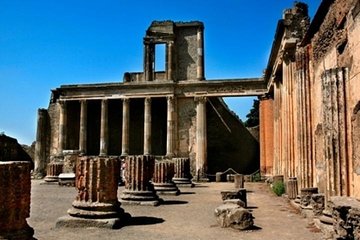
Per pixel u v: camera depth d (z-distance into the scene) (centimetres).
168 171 2194
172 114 4197
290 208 1526
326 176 1000
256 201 1808
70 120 4672
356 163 922
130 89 4328
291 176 2128
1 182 687
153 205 1595
